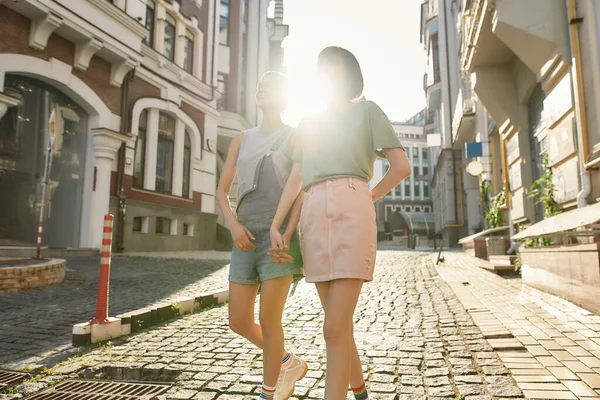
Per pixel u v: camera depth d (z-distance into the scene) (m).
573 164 7.03
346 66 1.97
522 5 7.44
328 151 1.89
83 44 12.98
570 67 6.96
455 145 23.69
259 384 2.79
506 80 10.80
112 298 6.14
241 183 2.24
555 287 5.89
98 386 2.80
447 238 27.53
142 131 16.45
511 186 11.57
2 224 11.70
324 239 1.79
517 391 2.55
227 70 24.17
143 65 16.02
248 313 2.20
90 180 13.64
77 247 13.48
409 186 65.06
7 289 6.45
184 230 18.70
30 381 2.89
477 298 5.91
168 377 2.96
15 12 11.38
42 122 12.79
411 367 3.08
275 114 2.34
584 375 2.77
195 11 19.62
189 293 6.62
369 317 4.93
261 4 28.03
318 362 3.25
